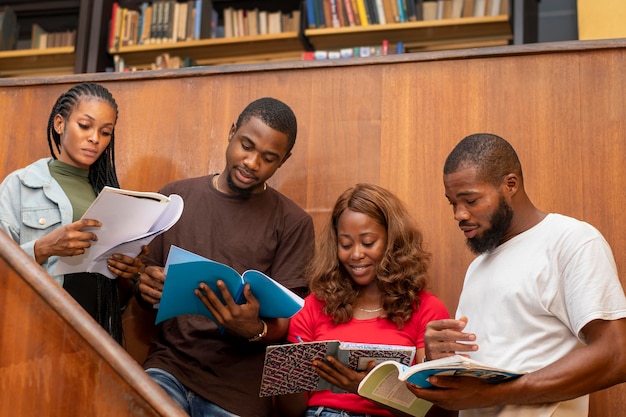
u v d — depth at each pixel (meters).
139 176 2.68
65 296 1.58
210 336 2.15
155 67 4.25
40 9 4.46
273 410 2.23
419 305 2.09
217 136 2.66
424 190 2.48
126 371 1.53
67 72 4.49
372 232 2.11
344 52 4.10
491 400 1.69
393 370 1.75
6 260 1.61
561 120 2.42
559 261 1.78
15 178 2.17
